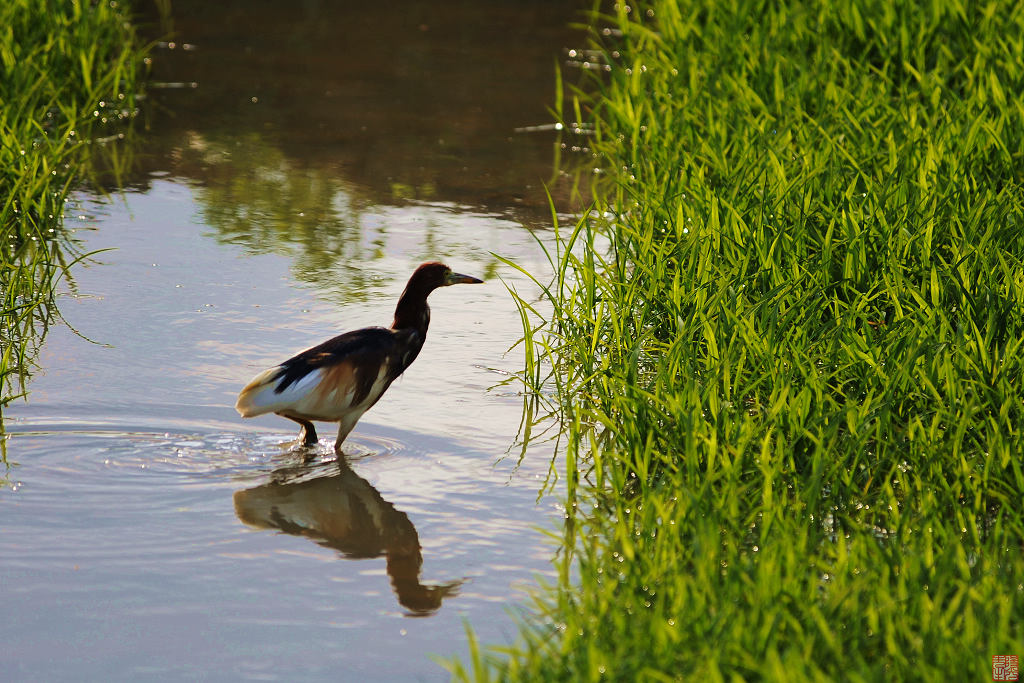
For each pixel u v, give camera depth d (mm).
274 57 29047
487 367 13727
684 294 12734
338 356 11383
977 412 10562
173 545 9742
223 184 20156
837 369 10805
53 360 13312
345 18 33469
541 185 20609
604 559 8742
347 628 8656
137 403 12336
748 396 11570
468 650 8391
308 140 22781
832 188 14133
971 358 10828
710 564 7863
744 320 11414
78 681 7930
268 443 11727
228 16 33125
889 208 13500
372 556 9711
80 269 16141
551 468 11344
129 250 16953
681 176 15711
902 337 10992
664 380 10945
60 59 22906
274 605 8938
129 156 21406
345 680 8008
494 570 9508
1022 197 13852
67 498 10391
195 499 10516
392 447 11766
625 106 19625
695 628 7160
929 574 8000
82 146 21734
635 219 15609
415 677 8062
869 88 17578
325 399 11250
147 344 13836
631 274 15039
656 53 22141
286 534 10008
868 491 10125
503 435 12055
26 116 19766
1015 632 7211
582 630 7656
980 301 11516
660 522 9195
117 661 8164
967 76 18500
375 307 15039
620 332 12641
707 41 20766
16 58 21344
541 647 7562
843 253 13188
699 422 10180
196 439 11656
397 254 17125
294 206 19203
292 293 15500
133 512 10234
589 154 22562
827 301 12141
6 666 8070
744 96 18047
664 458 10305
